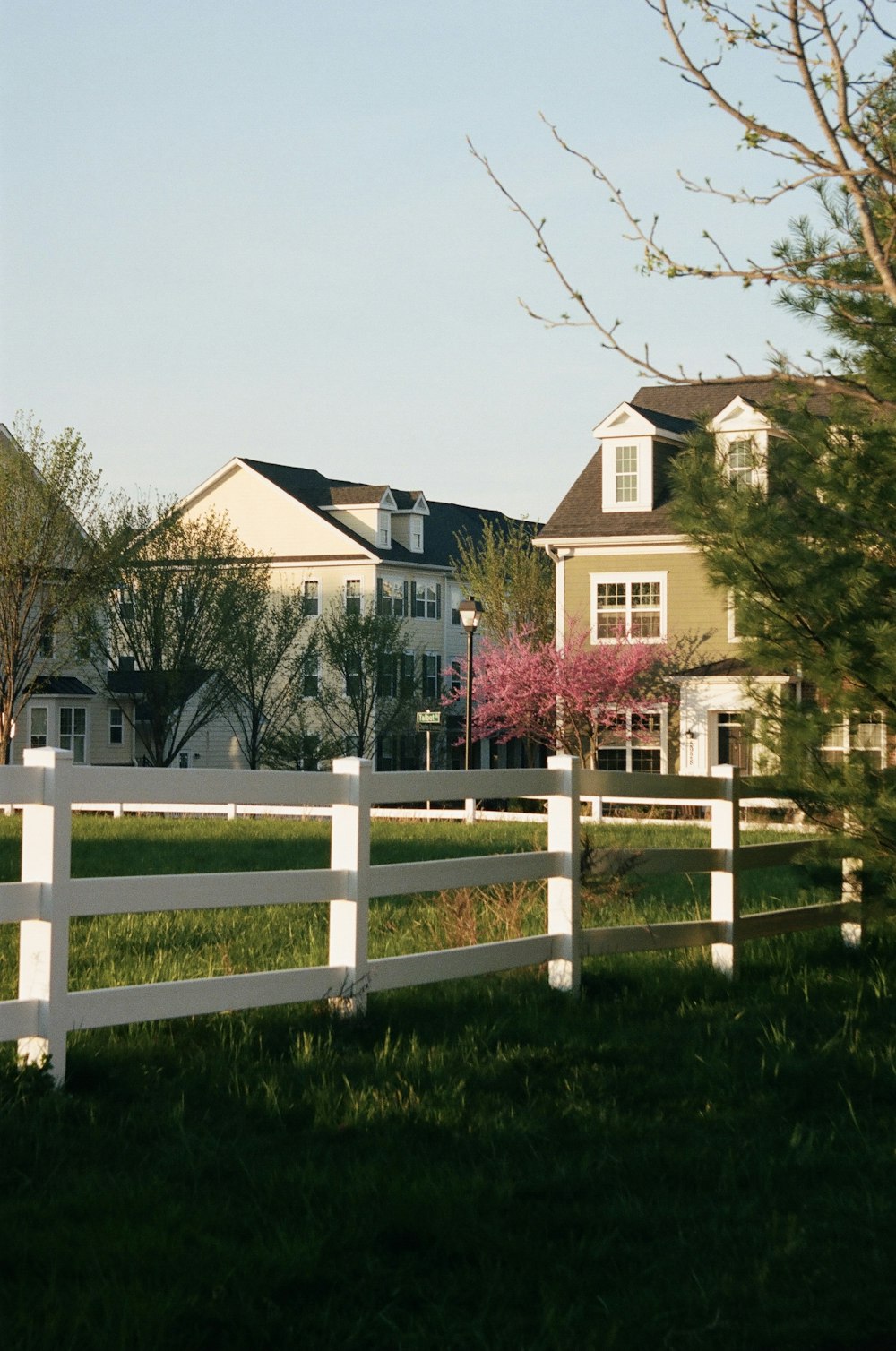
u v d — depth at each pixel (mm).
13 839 20922
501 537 52844
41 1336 3715
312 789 7230
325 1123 5734
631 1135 5855
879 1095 6586
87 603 39875
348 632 49812
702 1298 4207
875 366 9016
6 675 39281
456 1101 6098
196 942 10469
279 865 16703
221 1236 4500
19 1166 5082
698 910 12453
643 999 8594
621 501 37656
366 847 7422
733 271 6965
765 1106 6336
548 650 37875
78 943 10094
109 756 50344
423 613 56875
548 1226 4773
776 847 10266
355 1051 6918
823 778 9070
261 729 52594
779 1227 4832
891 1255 4613
